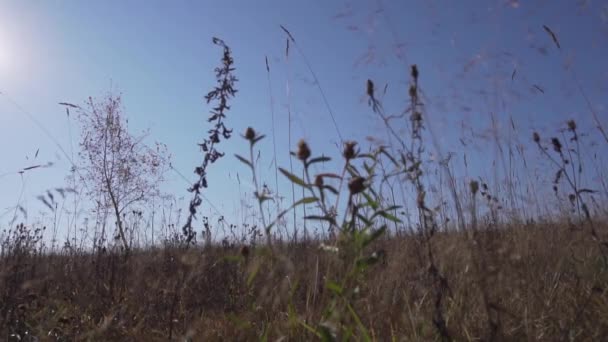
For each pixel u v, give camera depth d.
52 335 2.94
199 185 2.98
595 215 3.32
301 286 3.12
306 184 1.97
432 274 2.11
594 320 2.32
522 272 2.47
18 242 3.96
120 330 3.05
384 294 2.71
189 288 3.48
